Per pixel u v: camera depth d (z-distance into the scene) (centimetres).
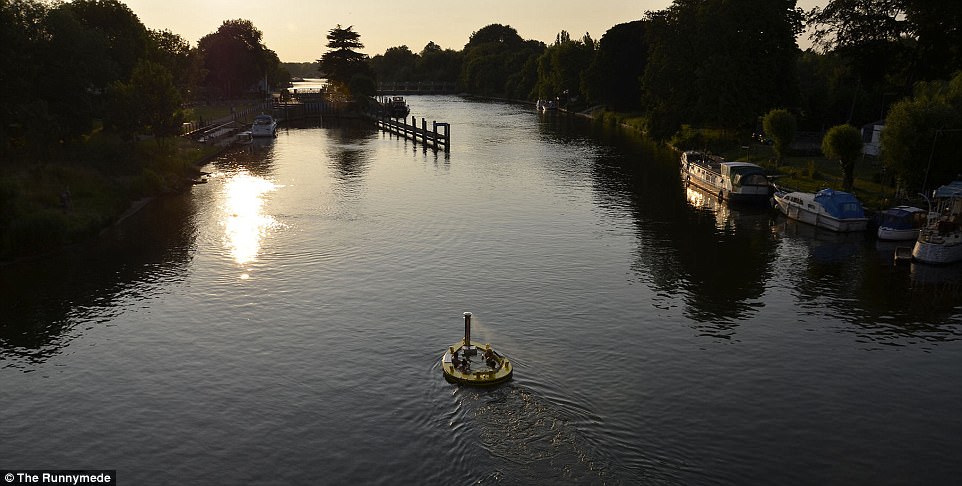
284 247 6075
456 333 4350
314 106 18975
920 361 4050
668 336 4350
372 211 7469
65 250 5947
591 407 3509
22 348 4109
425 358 4012
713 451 3166
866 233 6738
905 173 6944
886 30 10562
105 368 3884
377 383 3731
